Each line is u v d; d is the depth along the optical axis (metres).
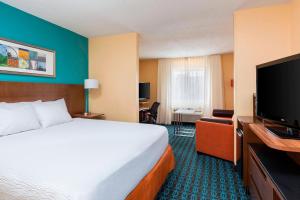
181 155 3.39
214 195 2.07
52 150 1.56
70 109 3.62
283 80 1.55
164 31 3.67
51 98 3.19
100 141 1.85
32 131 2.31
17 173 1.16
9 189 1.14
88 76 4.16
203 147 3.31
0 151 1.55
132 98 3.79
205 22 3.20
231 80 5.91
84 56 4.04
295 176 1.25
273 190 1.19
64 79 3.54
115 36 3.89
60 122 2.83
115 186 1.19
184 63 6.46
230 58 5.92
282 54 2.55
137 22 3.20
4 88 2.49
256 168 1.64
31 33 2.90
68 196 0.94
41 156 1.42
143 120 5.91
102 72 4.04
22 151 1.54
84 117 3.59
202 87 6.29
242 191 2.16
